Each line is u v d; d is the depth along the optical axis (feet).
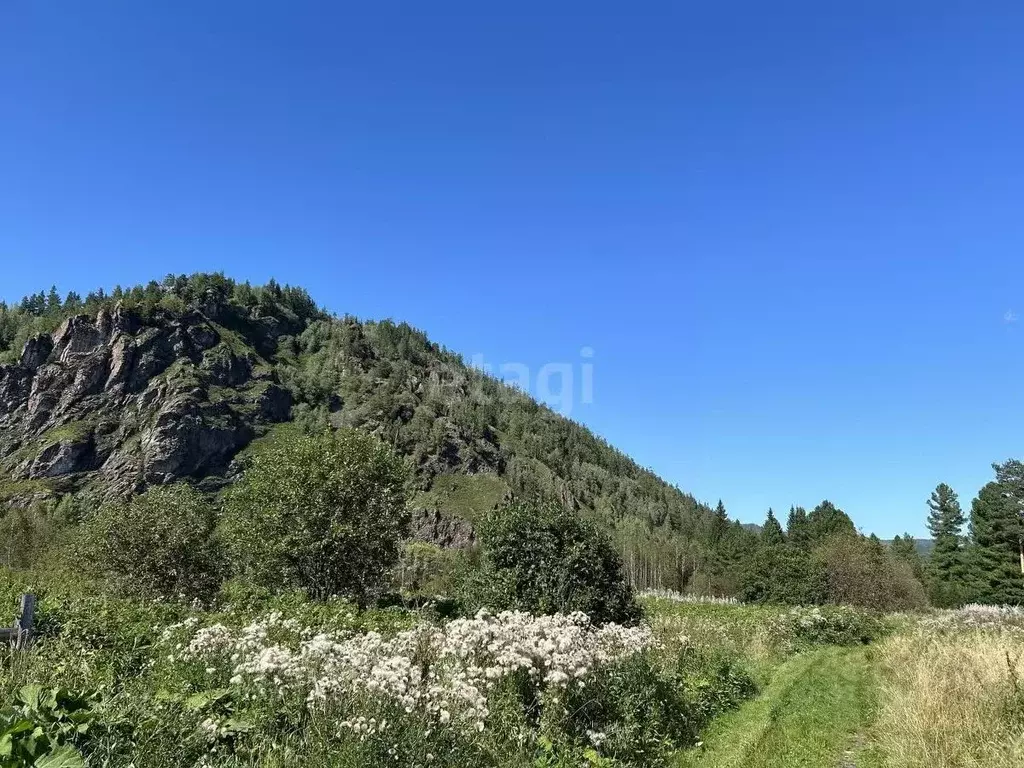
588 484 549.95
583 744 25.27
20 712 15.43
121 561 70.23
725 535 391.65
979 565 218.18
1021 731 25.49
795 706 39.04
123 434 419.54
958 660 35.86
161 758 16.52
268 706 20.80
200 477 407.44
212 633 27.55
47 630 32.76
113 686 21.40
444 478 457.68
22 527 152.35
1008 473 213.66
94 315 481.87
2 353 488.44
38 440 413.59
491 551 44.98
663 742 27.91
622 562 47.06
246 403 471.21
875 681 47.57
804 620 77.20
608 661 30.35
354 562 73.61
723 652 46.78
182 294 572.51
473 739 20.70
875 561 158.40
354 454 77.15
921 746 26.66
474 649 26.86
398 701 19.80
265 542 72.18
